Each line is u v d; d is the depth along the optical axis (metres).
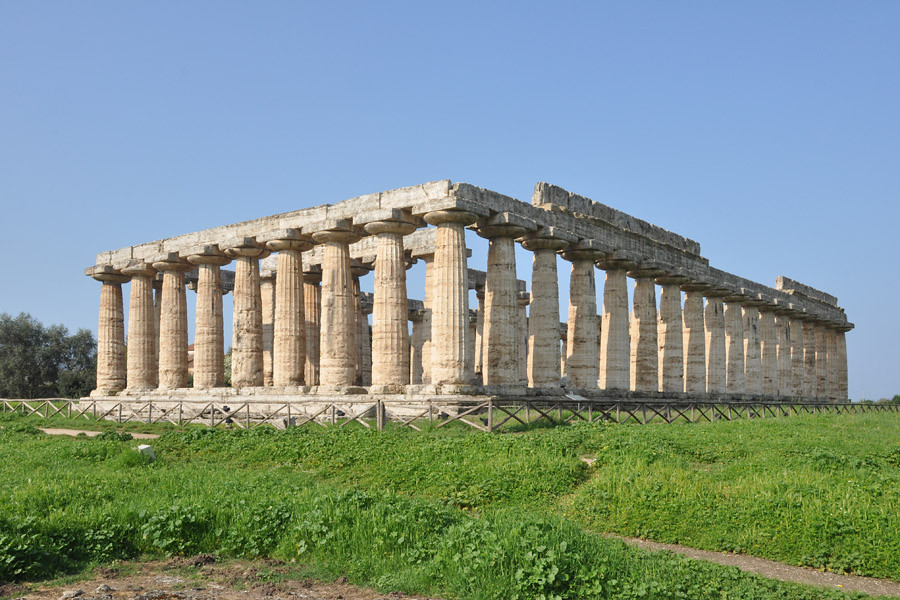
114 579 13.52
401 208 33.47
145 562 14.60
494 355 33.62
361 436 25.31
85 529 15.19
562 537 13.99
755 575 13.48
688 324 48.22
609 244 39.84
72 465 22.98
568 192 39.09
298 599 12.50
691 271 45.66
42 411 46.22
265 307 49.38
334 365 35.44
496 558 13.02
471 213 31.97
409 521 15.04
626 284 40.75
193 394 40.75
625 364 40.12
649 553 14.30
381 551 14.34
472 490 18.98
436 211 31.86
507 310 33.66
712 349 49.81
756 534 15.62
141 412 39.97
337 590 13.00
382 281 33.75
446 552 13.68
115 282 47.91
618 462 21.17
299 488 19.23
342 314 35.81
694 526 16.33
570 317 38.78
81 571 13.95
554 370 35.59
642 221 45.22
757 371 54.59
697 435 26.16
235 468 23.06
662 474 19.50
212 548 15.30
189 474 20.84
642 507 17.28
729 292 50.09
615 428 27.42
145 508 16.12
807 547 14.96
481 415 27.33
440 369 31.70
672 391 44.66
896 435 28.39
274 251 40.06
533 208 35.31
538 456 21.55
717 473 20.08
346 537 14.70
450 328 31.66
